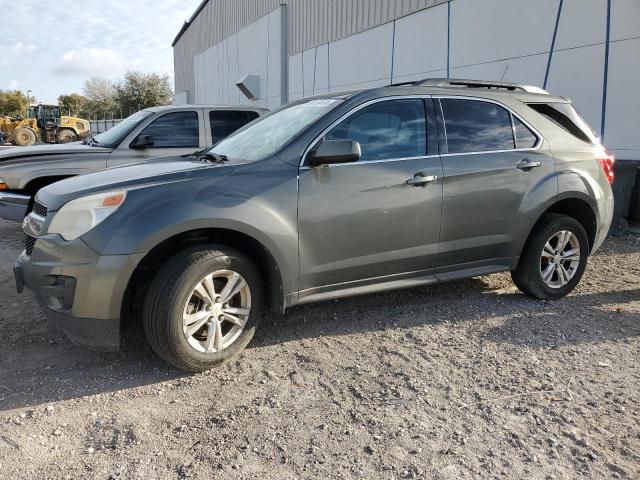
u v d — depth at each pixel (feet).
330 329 13.65
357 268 12.74
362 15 47.21
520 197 14.55
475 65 34.88
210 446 8.90
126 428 9.41
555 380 10.97
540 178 14.84
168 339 10.64
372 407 10.02
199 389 10.73
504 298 15.92
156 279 10.71
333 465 8.39
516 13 31.63
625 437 9.06
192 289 10.77
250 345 12.73
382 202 12.69
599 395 10.40
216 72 100.53
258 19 73.41
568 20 28.63
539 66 30.50
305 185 11.89
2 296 16.15
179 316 10.66
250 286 11.70
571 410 9.87
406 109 13.47
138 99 222.69
